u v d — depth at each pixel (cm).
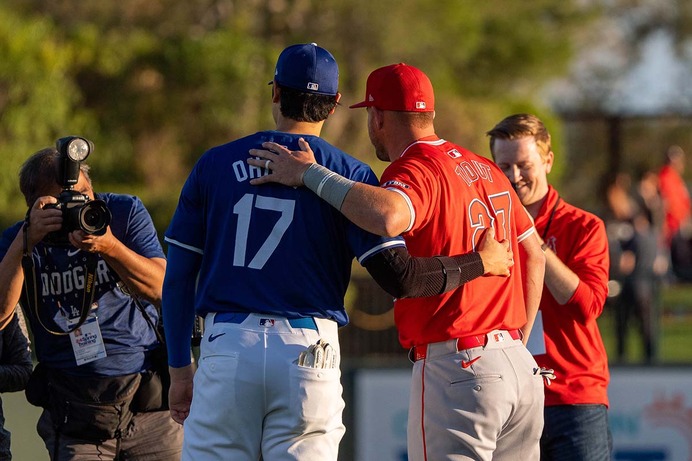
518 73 7050
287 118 1382
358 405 2877
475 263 1377
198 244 1380
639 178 6056
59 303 1545
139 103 5331
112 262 1481
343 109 5609
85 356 1545
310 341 1319
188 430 1347
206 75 5225
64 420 1558
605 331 4141
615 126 6894
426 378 1436
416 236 1404
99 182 5231
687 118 6794
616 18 11775
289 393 1305
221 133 5353
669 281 4356
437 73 6047
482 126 6188
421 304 1430
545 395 1711
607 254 1775
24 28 4906
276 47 5694
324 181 1313
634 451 2931
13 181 4606
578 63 10531
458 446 1419
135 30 5681
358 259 1331
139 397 1568
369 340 4084
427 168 1397
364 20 5594
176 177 5397
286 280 1323
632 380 2941
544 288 1712
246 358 1303
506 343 1443
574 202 8888
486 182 1465
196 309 1373
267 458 1327
